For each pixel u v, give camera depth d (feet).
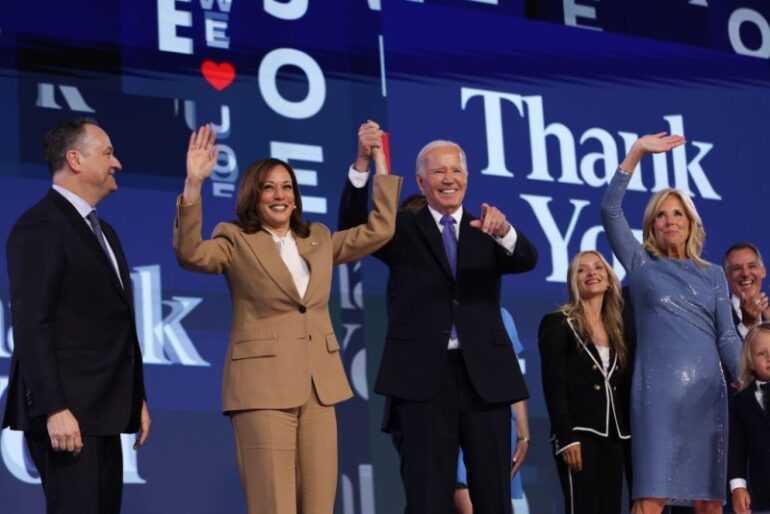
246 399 16.30
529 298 28.22
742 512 20.99
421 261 18.54
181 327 24.89
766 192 31.53
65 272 15.90
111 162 16.92
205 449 24.66
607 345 22.07
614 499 21.36
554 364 21.77
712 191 30.81
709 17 31.99
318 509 16.39
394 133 27.78
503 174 28.68
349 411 25.96
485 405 17.94
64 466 15.56
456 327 18.08
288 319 16.69
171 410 24.47
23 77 24.50
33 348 15.34
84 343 15.92
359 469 25.82
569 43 30.17
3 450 23.00
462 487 22.15
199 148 16.74
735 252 24.30
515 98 29.27
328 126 27.09
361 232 17.94
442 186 18.83
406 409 17.94
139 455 24.02
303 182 26.55
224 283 25.49
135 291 24.58
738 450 21.24
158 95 25.57
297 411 16.52
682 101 31.12
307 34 27.27
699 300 20.01
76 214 16.29
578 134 29.76
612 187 20.57
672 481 19.58
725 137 31.40
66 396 15.62
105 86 25.17
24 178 24.20
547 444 27.71
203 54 26.14
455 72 28.73
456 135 28.45
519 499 24.14
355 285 26.53
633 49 30.89
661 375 19.86
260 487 16.15
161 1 25.93
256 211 17.26
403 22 28.37
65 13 25.08
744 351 21.39
